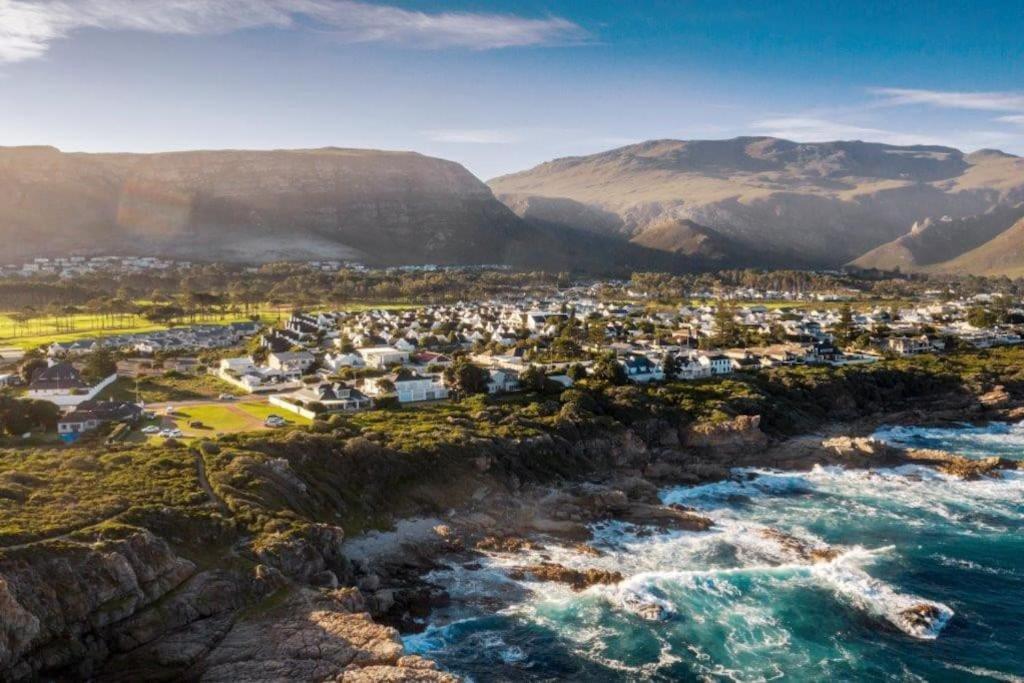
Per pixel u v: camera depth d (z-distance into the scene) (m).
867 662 86.94
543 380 190.88
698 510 135.50
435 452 134.38
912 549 118.06
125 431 138.38
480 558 111.88
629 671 84.81
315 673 73.19
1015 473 157.25
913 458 165.88
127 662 73.75
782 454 166.50
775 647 90.00
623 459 160.25
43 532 81.81
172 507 95.25
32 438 135.00
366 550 109.69
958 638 92.19
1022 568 111.31
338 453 127.38
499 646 89.06
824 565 111.69
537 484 140.62
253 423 153.00
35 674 69.31
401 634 90.81
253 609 84.25
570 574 106.12
